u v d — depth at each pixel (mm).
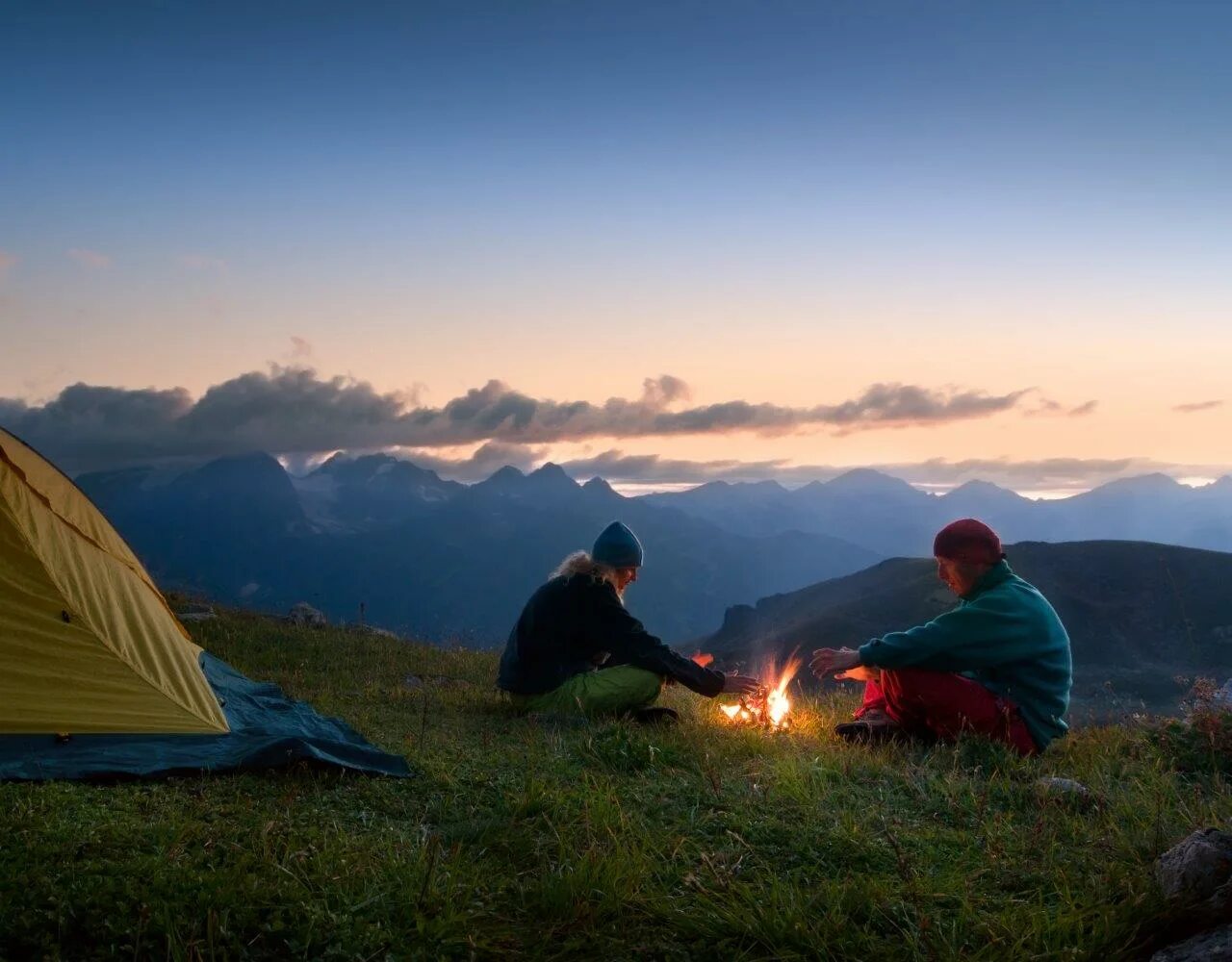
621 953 4152
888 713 8883
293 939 3830
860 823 5883
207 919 3811
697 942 4266
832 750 8047
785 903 4508
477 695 11586
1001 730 8172
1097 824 5898
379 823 5504
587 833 5391
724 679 9867
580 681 9766
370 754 6777
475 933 4148
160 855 4402
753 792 6566
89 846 4441
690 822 5742
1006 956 4047
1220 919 4082
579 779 6719
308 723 8102
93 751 6520
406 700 10789
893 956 4121
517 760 7293
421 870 4586
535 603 10297
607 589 10102
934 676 8359
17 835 4488
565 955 4109
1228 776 7508
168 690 7348
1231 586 131000
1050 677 8422
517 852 5207
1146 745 8234
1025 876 4996
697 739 8383
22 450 8172
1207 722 8016
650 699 9891
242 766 6340
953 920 4457
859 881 4781
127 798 5480
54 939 3660
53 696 6922
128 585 7984
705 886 4766
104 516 9102
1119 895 4637
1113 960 3994
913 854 5305
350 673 13531
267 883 4219
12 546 7164
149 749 6652
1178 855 4594
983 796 6344
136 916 3824
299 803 5746
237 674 9414
